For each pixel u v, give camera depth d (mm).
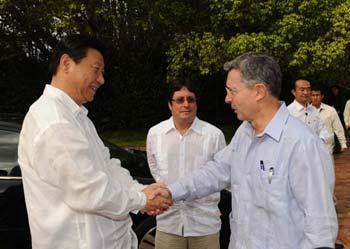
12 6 12430
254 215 2135
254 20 11695
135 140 13625
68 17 11484
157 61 15742
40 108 2111
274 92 2082
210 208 3346
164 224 3365
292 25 11156
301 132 2035
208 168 2555
